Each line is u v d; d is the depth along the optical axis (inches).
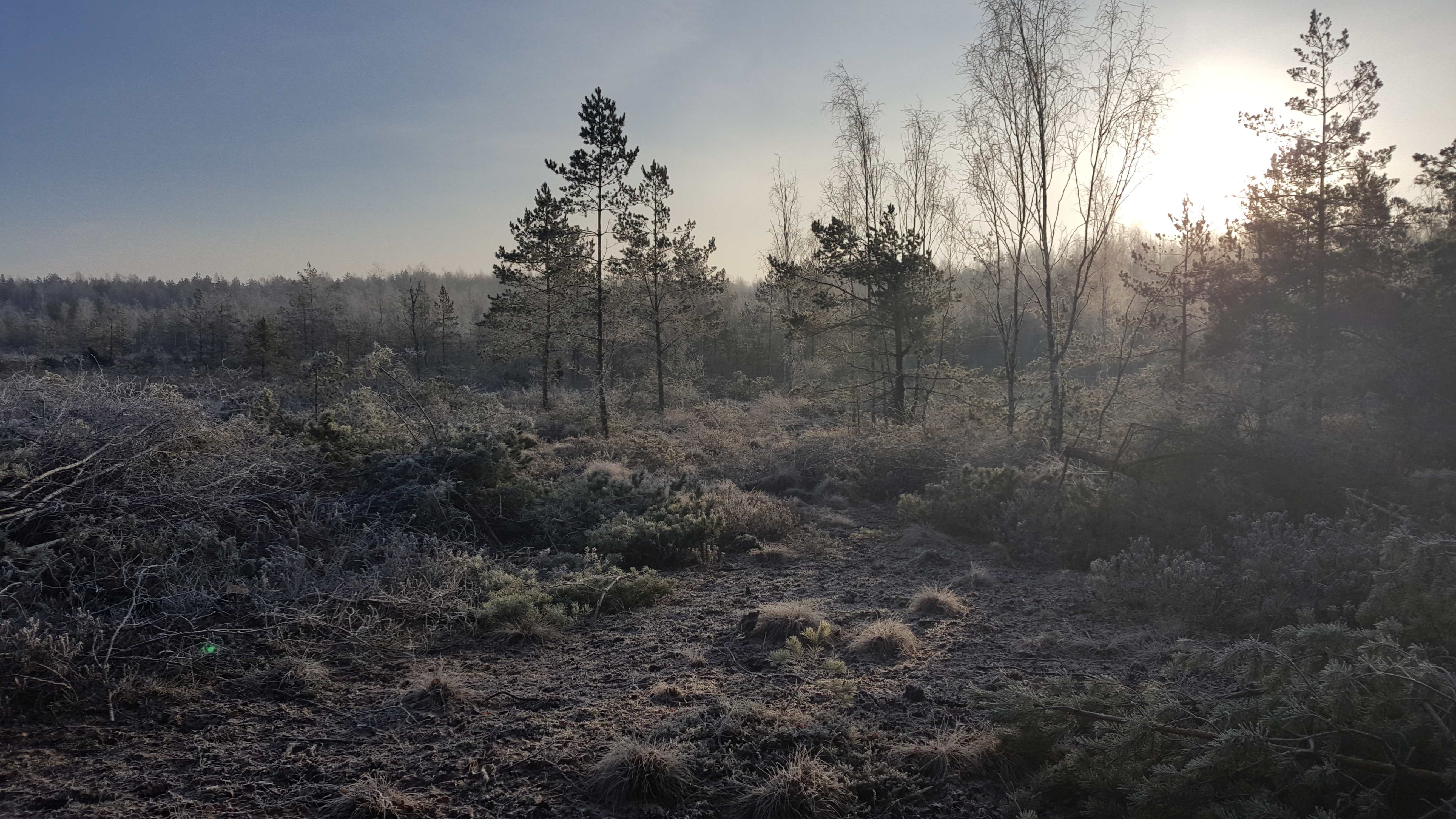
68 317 2888.8
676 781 128.4
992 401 733.9
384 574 223.5
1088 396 632.4
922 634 207.9
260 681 166.9
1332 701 108.5
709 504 346.9
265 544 231.3
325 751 140.0
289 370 1594.5
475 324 1104.2
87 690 153.3
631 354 1363.2
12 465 203.9
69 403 239.3
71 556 193.6
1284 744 107.0
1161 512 287.3
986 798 128.2
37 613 168.6
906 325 756.6
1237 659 127.6
